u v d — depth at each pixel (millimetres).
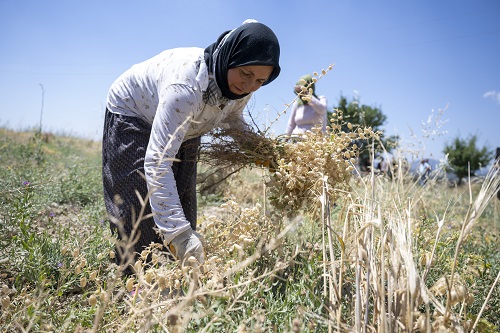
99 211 4020
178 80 2188
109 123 2514
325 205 2229
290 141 2918
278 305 1933
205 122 2473
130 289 1798
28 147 7840
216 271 1875
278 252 2354
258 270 2307
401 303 1654
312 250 2352
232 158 2887
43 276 2145
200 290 1699
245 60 2129
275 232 2441
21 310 1788
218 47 2217
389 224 1852
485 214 5469
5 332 1724
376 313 1706
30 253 2391
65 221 3793
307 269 2162
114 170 2439
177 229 2104
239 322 1783
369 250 1808
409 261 1612
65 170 6664
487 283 2496
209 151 2887
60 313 1980
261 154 2793
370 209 2039
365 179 2686
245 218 2398
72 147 14453
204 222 2904
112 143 2449
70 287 2312
